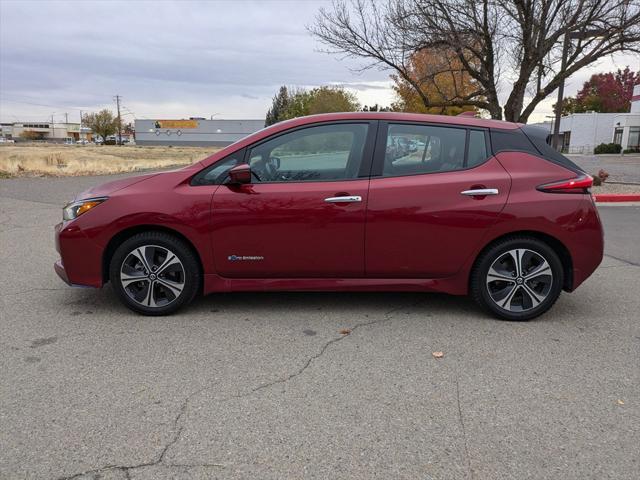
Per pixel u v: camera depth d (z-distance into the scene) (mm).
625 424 2803
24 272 5797
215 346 3787
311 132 4285
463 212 4148
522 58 13547
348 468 2434
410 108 24500
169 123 114188
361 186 4172
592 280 5668
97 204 4250
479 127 4352
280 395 3090
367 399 3047
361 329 4137
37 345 3783
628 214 10758
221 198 4180
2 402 2980
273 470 2416
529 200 4156
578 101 82188
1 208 10891
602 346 3836
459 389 3170
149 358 3576
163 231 4285
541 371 3418
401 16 12875
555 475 2389
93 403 2982
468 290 4383
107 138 125000
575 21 11852
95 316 4391
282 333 4043
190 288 4332
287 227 4176
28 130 157625
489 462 2479
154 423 2785
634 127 50938
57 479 2340
